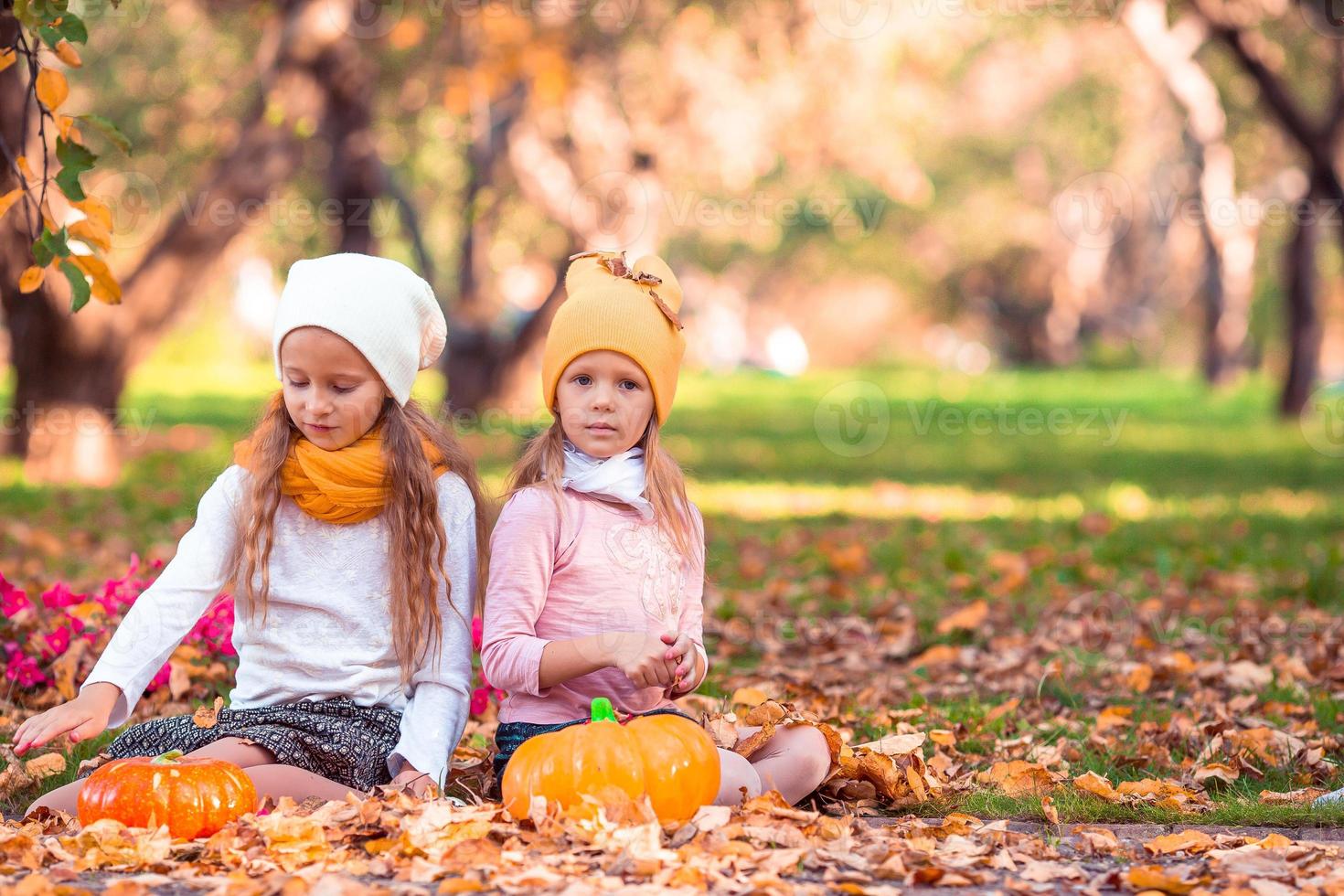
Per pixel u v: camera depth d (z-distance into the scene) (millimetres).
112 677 3072
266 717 3129
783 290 49875
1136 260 43438
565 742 2869
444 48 12789
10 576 6543
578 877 2525
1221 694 4945
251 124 11688
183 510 9445
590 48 13703
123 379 11773
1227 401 28719
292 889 2408
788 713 3410
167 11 15695
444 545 3252
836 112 15625
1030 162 35656
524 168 15477
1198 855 2900
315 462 3150
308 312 3088
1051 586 7422
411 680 3260
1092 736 4238
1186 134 26797
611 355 3197
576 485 3215
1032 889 2584
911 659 5789
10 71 9062
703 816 2826
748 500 11977
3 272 11156
